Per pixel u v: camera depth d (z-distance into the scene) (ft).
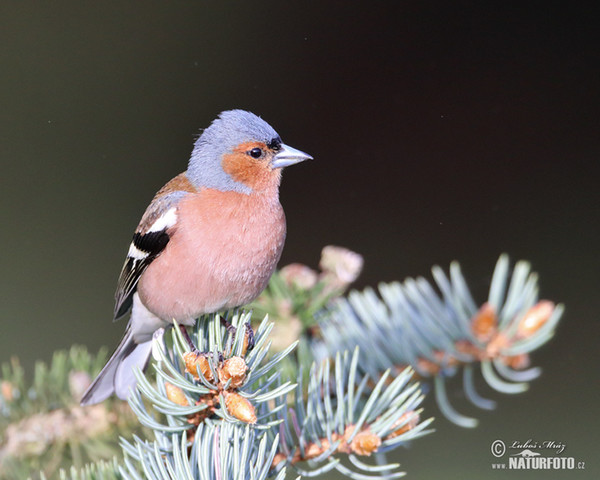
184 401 9.91
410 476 10.61
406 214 14.35
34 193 14.62
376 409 9.93
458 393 10.11
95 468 9.91
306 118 15.16
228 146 10.16
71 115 15.35
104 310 12.68
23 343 11.85
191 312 10.11
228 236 10.09
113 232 14.21
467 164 14.85
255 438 9.90
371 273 13.23
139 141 15.20
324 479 10.54
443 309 10.09
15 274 13.37
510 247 13.73
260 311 10.15
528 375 10.07
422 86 15.43
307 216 14.32
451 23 15.88
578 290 12.57
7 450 10.07
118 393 10.09
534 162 14.87
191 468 9.83
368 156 14.85
